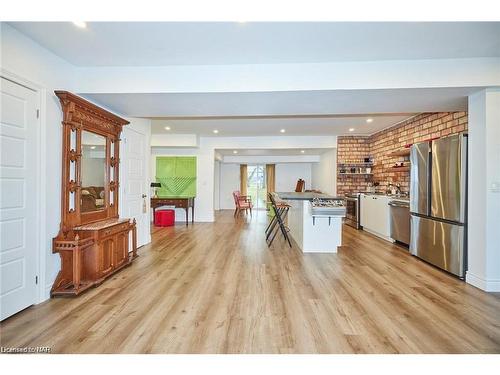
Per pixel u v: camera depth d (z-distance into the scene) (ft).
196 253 14.57
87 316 7.68
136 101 11.37
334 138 24.89
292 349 6.23
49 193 8.91
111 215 12.29
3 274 7.39
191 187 26.53
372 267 12.30
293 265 12.55
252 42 8.48
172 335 6.77
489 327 7.18
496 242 9.59
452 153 11.09
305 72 9.99
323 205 14.82
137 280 10.53
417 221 13.50
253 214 32.14
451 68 9.56
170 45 8.69
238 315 7.79
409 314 7.88
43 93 8.70
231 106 12.07
